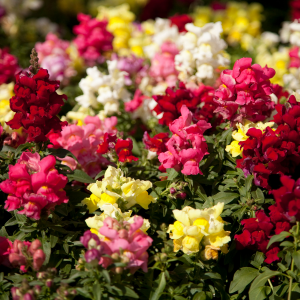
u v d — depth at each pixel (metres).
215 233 1.06
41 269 1.05
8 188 1.05
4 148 1.14
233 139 1.13
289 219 1.04
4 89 1.29
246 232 1.08
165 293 1.06
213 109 1.16
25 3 2.14
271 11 2.63
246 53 1.79
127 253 1.03
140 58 1.46
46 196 1.06
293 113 1.08
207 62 1.24
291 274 1.06
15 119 1.10
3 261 1.07
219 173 1.14
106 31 1.57
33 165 1.08
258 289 1.08
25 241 1.08
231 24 1.92
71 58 1.60
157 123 1.31
